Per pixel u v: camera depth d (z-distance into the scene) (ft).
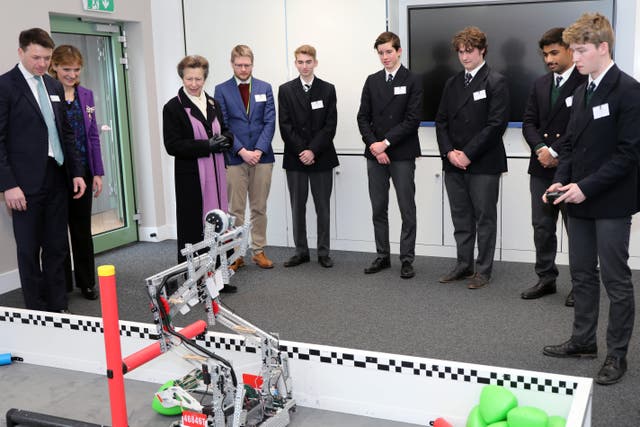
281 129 16.15
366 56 17.42
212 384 7.61
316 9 17.67
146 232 20.56
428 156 17.20
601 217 9.61
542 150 12.75
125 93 19.69
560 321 12.55
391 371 8.45
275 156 18.93
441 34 16.92
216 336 9.36
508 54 16.42
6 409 9.14
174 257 18.53
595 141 9.51
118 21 19.01
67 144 13.19
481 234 14.64
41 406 9.23
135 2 19.03
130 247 19.84
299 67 15.75
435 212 17.42
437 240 17.54
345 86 17.75
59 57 13.82
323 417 8.72
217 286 7.98
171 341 7.61
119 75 19.42
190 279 7.69
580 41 9.27
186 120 13.84
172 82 19.80
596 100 9.45
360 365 8.59
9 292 15.85
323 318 13.17
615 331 9.87
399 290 14.82
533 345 11.44
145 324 9.75
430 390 8.31
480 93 13.93
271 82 18.61
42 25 16.31
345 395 8.79
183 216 14.12
